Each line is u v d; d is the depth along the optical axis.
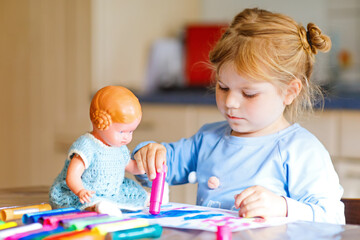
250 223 0.81
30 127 2.76
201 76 2.78
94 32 2.48
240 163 1.09
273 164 1.06
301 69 1.10
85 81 2.52
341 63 2.77
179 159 1.23
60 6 2.58
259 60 1.01
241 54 1.01
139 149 1.04
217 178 1.10
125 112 0.84
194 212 0.89
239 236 0.73
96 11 2.48
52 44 2.63
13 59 2.79
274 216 0.87
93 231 0.70
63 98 2.62
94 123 0.85
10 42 2.79
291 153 1.05
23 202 1.03
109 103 0.84
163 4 2.91
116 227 0.72
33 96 2.74
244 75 1.00
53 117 2.67
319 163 1.04
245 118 1.04
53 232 0.70
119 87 0.87
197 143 1.23
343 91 2.56
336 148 2.05
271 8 2.94
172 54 2.85
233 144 1.12
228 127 1.20
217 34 2.50
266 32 1.05
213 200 1.08
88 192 0.83
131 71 2.71
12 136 2.84
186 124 2.33
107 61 2.56
